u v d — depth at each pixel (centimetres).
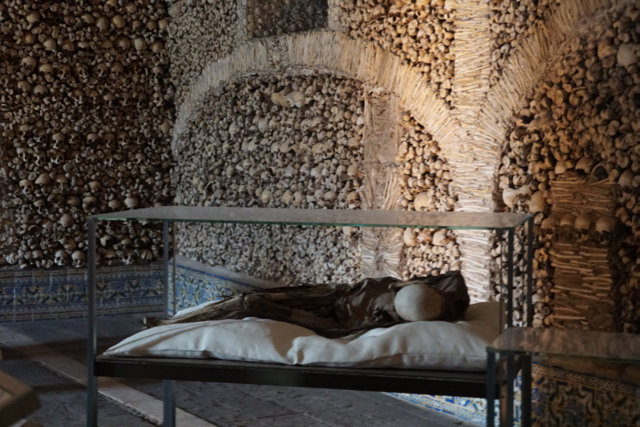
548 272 377
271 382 269
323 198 537
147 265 740
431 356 258
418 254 444
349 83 511
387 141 474
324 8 558
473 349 256
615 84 337
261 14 613
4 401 180
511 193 390
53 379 498
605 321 348
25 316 704
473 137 416
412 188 462
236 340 278
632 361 200
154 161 770
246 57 616
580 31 353
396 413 427
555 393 361
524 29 384
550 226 369
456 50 423
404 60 460
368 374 260
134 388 478
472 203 417
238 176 660
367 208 489
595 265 351
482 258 403
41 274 709
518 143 390
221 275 616
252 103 620
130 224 741
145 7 759
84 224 736
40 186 725
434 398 430
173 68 760
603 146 348
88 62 739
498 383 238
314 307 317
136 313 733
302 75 562
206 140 704
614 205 344
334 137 528
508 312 275
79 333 643
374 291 308
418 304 278
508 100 394
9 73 707
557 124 371
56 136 719
